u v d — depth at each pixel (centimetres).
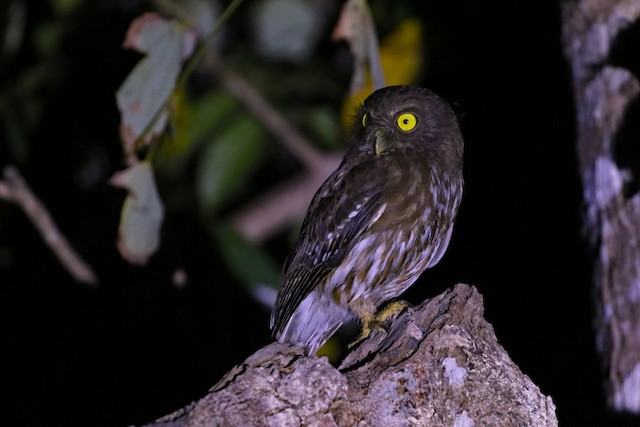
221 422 615
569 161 1073
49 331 1341
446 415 671
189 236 1273
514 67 1252
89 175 1388
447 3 1278
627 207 881
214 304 1274
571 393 956
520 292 1178
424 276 1245
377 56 970
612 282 882
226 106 1244
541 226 1180
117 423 1256
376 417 647
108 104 1355
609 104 902
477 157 1243
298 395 632
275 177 1457
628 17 907
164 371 1268
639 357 861
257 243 1352
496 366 688
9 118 1298
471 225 1227
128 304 1272
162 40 887
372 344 734
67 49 1329
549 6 1218
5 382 1315
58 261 1356
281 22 1271
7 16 1264
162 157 1238
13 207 1359
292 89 1285
